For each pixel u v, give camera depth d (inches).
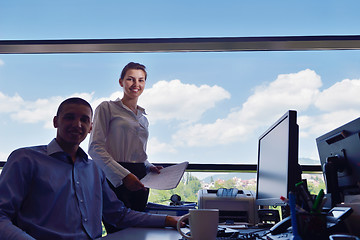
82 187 57.4
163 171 72.4
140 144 84.0
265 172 65.3
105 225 69.8
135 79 87.5
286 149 49.3
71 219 54.0
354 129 51.6
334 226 37.3
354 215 41.3
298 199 33.6
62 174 55.2
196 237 36.5
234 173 121.3
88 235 55.3
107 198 62.7
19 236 42.9
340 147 55.2
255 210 90.4
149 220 59.0
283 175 50.3
